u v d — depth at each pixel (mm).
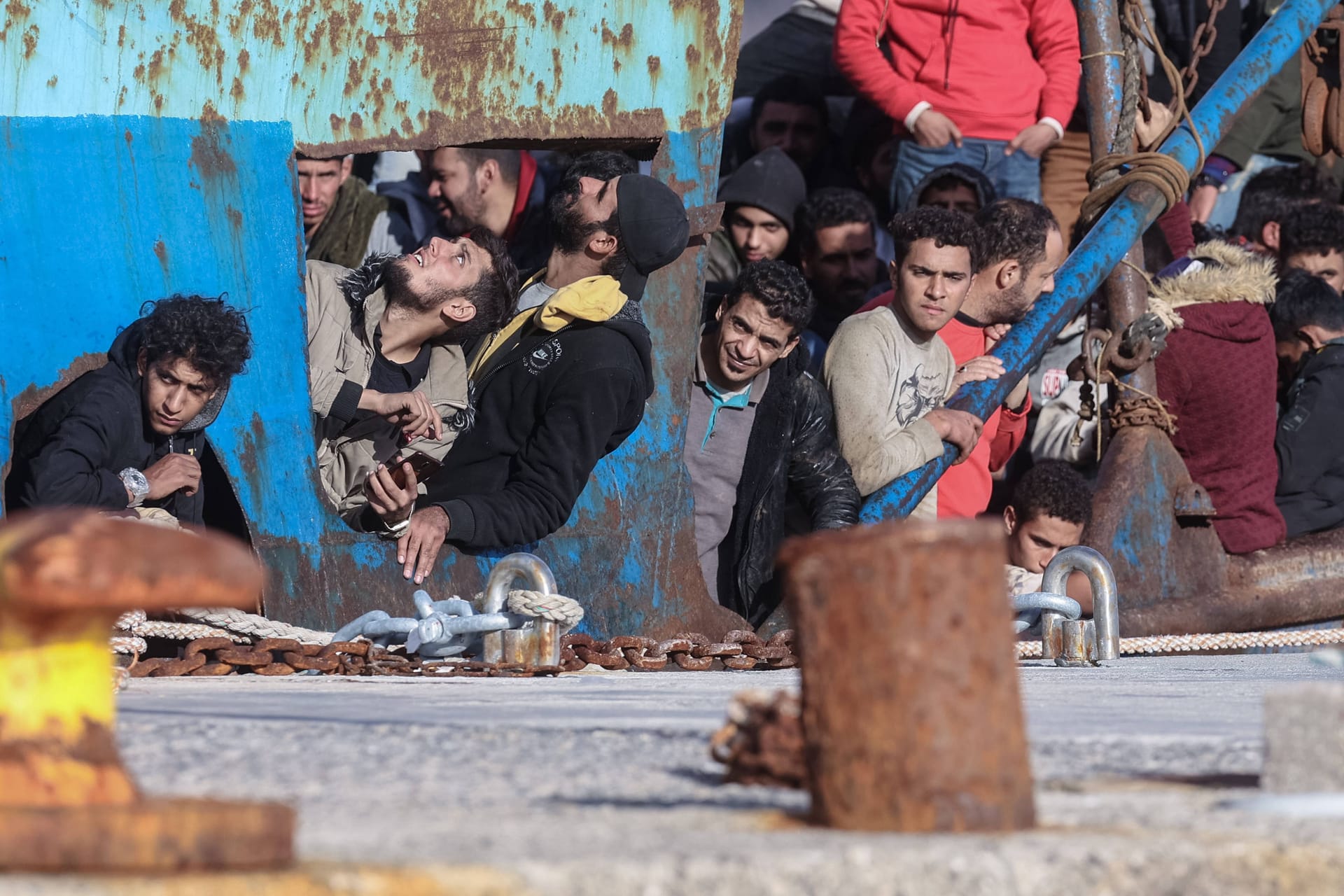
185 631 14594
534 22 19500
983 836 4605
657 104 19844
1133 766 6090
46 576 3719
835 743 4781
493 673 14469
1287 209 29922
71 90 17391
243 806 3820
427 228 27922
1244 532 25172
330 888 3613
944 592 4754
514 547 18531
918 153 26703
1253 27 33844
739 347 19516
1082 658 16266
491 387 18547
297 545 17391
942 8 26688
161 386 15828
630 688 11453
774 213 26062
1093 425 26438
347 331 18078
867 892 4066
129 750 6234
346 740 6578
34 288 16844
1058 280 23844
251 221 18031
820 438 20328
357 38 18859
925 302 20688
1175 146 26719
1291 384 27594
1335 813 4992
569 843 4273
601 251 19000
